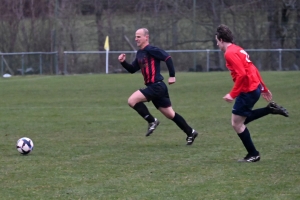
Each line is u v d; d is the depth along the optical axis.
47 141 19.08
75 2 61.34
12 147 17.84
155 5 61.94
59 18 61.16
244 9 61.47
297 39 61.09
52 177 13.20
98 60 60.50
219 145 17.78
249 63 14.15
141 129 22.06
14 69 59.28
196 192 11.64
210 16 61.62
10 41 61.72
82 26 61.53
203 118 25.20
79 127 22.77
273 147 17.11
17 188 12.13
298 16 60.94
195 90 39.19
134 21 61.97
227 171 13.64
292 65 60.19
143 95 18.03
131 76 53.19
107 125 23.36
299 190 11.68
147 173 13.55
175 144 18.19
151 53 17.88
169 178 12.97
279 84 41.38
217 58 60.41
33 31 61.38
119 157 15.81
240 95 14.30
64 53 60.19
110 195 11.47
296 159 15.07
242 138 14.66
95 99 34.66
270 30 61.34
